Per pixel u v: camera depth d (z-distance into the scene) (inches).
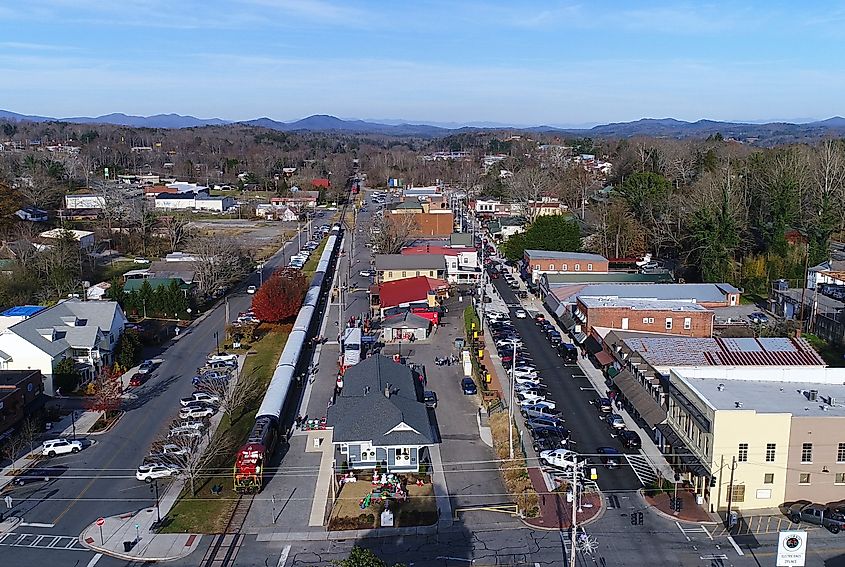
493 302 4050.2
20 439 2096.5
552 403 2440.9
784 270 3981.3
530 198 7057.1
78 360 2689.5
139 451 2144.4
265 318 3491.6
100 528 1705.2
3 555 1587.1
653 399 2237.9
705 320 2997.0
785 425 1743.4
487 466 2047.2
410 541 1662.2
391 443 1983.3
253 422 2341.3
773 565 1537.9
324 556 1600.6
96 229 5585.6
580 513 1769.2
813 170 5157.5
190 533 1696.6
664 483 1878.7
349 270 4963.1
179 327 3521.2
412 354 3129.9
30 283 3740.2
